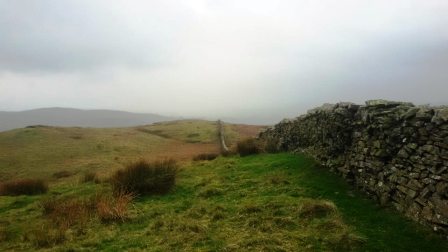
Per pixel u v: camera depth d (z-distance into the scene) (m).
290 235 9.36
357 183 12.53
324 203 10.79
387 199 10.59
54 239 10.70
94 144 51.22
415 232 8.82
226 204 12.48
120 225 11.54
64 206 13.70
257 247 8.81
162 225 10.96
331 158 14.85
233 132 64.75
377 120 11.51
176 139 62.75
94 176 22.47
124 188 15.20
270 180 14.59
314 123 17.41
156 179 15.56
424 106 9.91
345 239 8.78
